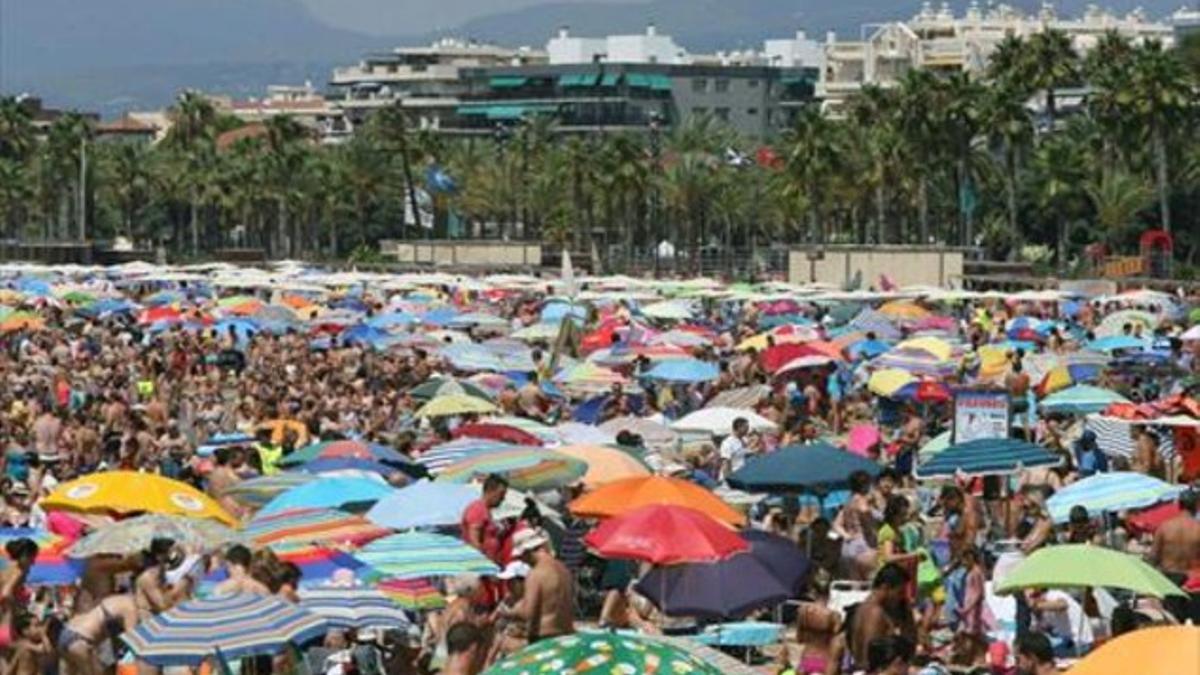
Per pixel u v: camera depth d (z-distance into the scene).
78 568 40.78
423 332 117.44
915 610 40.12
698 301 149.88
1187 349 97.31
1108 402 68.38
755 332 117.81
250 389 86.44
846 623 35.06
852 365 92.12
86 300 154.25
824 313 134.50
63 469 63.56
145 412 76.31
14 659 36.88
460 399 68.06
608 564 46.56
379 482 45.59
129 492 41.59
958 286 185.75
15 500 51.69
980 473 50.97
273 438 64.31
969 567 41.84
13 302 150.50
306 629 31.45
